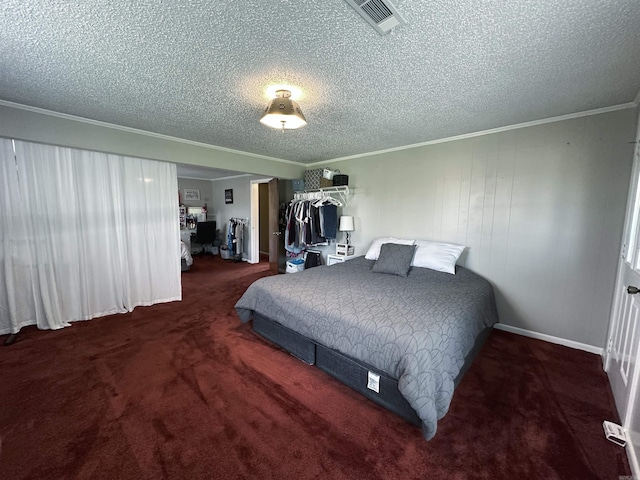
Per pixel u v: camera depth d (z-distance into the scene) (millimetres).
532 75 1768
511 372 2100
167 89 2029
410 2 1175
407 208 3561
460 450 1415
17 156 2584
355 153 4035
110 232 3174
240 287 4402
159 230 3580
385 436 1501
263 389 1876
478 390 1883
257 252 6441
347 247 4148
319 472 1293
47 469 1287
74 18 1284
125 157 3240
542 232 2605
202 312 3301
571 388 1909
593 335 2406
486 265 2949
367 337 1702
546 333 2641
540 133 2568
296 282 2559
